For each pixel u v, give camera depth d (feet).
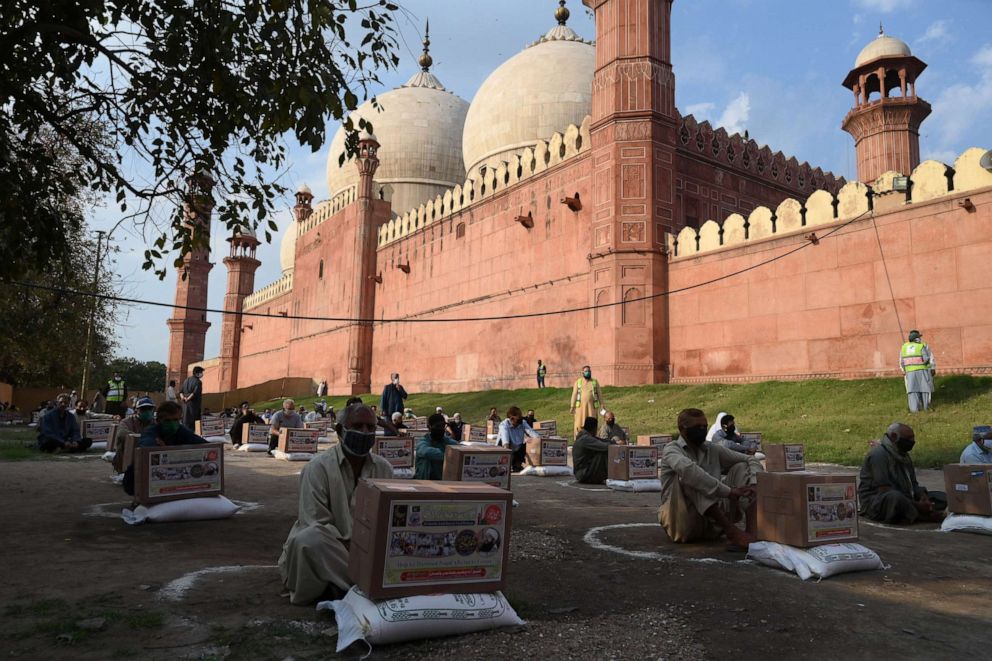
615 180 55.62
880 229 42.01
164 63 14.89
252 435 38.73
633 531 15.79
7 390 83.61
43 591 10.11
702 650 7.88
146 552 12.91
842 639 8.31
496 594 8.91
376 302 96.37
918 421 32.99
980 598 10.27
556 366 61.77
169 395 51.88
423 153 115.85
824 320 44.32
